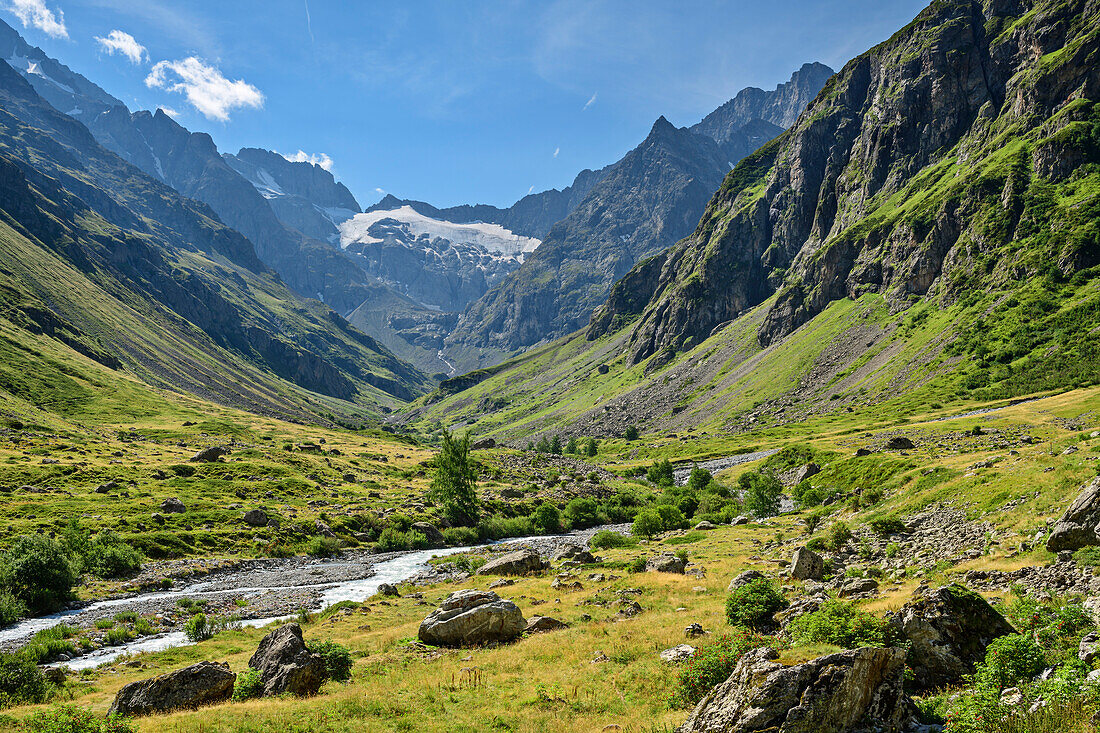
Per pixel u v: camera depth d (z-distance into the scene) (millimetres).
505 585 57469
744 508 115688
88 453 141250
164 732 21266
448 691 25609
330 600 61562
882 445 141000
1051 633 19906
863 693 15688
